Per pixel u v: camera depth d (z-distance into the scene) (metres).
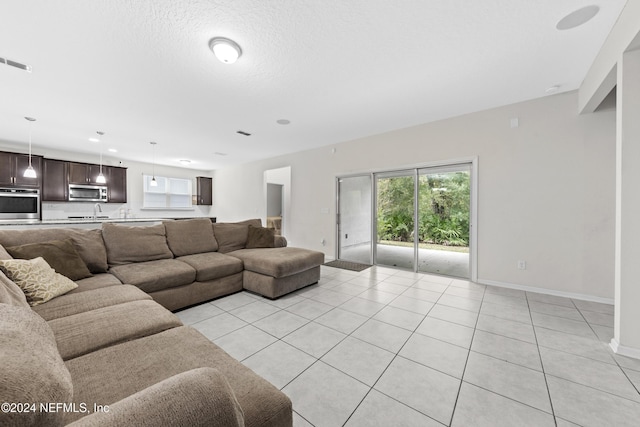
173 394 0.58
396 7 1.71
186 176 8.36
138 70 2.47
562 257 2.99
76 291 1.91
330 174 5.29
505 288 3.32
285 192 8.06
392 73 2.54
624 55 1.78
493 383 1.55
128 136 4.72
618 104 1.84
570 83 2.74
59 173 5.68
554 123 3.01
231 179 7.95
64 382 0.58
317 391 1.48
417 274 4.08
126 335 1.27
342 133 4.53
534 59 2.32
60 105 3.29
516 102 3.22
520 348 1.92
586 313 2.53
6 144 5.23
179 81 2.68
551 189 3.04
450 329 2.22
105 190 6.40
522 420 1.28
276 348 1.92
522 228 3.22
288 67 2.43
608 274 2.77
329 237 5.32
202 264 2.83
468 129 3.59
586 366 1.70
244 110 3.48
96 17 1.78
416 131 4.09
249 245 3.82
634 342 1.80
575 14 1.78
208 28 1.90
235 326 2.26
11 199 5.04
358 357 1.81
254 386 0.93
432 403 1.39
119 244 2.68
